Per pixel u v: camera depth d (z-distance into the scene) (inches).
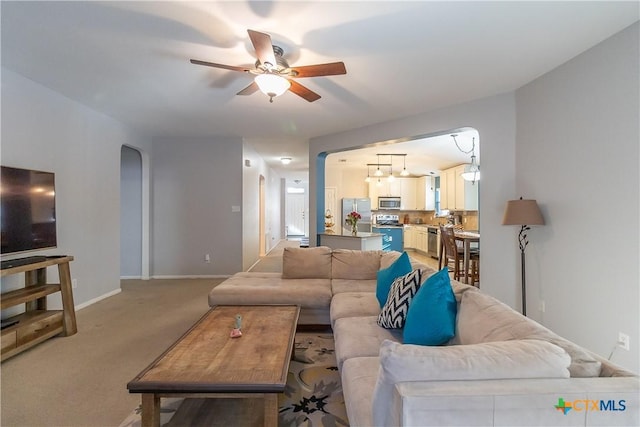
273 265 272.7
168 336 118.8
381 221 390.9
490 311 59.9
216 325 87.4
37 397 79.8
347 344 74.7
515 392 36.3
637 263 83.5
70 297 120.2
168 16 83.4
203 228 224.8
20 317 110.3
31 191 116.5
